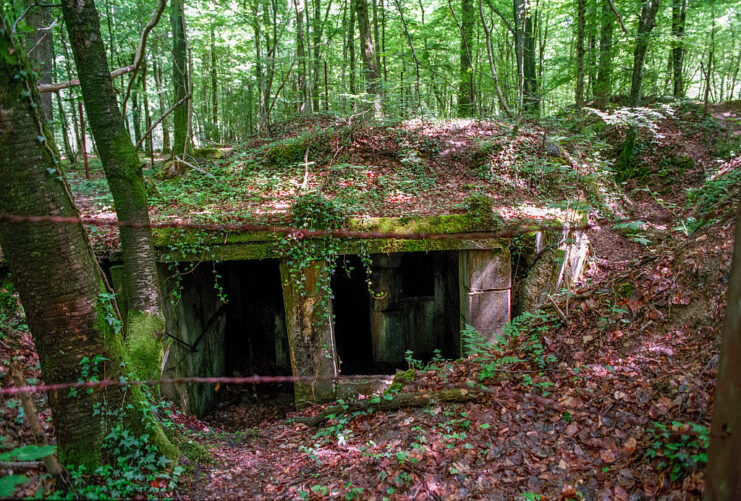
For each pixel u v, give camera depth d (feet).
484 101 57.72
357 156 37.86
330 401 25.25
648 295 17.67
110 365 12.87
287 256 24.20
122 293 23.91
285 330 37.19
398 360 33.99
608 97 54.44
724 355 6.81
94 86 16.57
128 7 44.16
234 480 15.38
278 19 61.98
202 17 49.90
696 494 10.77
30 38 31.86
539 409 15.65
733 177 28.40
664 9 47.39
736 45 69.10
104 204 32.48
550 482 12.96
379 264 32.60
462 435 15.21
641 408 14.14
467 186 34.04
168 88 65.46
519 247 25.57
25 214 10.70
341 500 13.50
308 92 54.24
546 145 36.94
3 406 14.49
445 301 34.30
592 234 30.96
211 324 32.48
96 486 12.42
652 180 41.63
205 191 33.76
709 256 16.70
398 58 59.57
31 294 11.33
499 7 52.85
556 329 19.30
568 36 69.46
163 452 14.55
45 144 10.86
